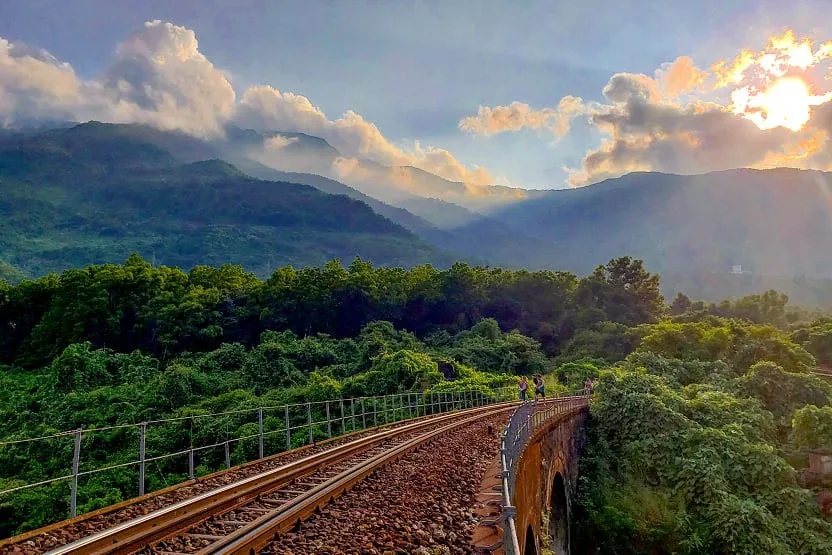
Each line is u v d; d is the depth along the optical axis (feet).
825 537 81.15
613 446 108.06
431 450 56.65
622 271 355.36
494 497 37.70
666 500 90.07
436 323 320.29
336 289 277.44
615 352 255.09
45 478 84.69
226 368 177.78
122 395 131.03
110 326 221.46
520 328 325.42
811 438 98.17
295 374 166.61
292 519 29.25
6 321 227.40
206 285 268.62
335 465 48.06
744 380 126.11
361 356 194.39
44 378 158.81
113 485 79.10
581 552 88.07
